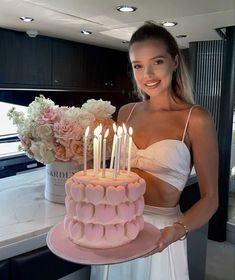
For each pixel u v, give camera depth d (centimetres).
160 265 127
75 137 133
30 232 118
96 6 199
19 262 115
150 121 131
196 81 328
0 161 279
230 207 322
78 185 88
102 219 86
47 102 145
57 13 219
